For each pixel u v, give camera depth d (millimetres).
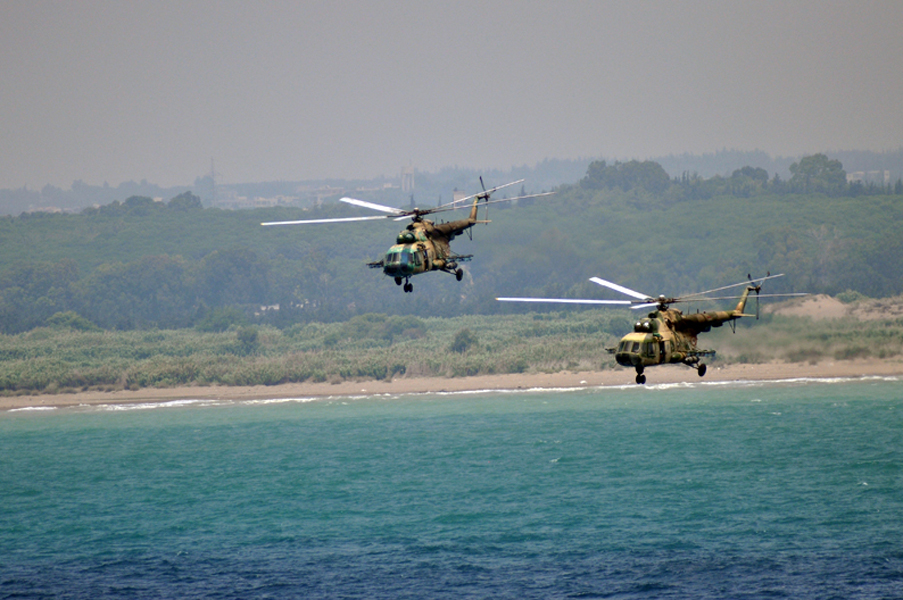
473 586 165750
